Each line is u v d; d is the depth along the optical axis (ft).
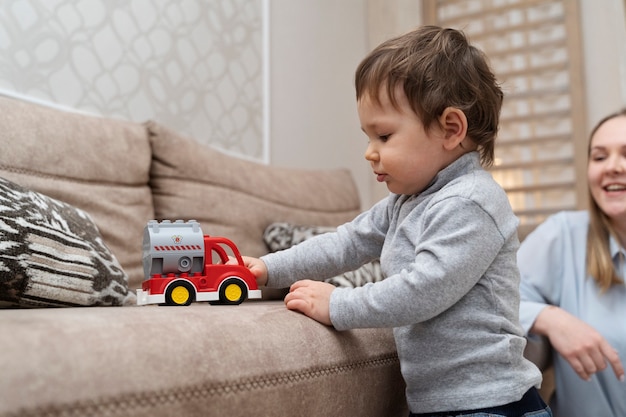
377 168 3.20
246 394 2.35
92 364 1.94
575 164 9.09
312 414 2.67
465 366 2.93
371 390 3.05
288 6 9.17
